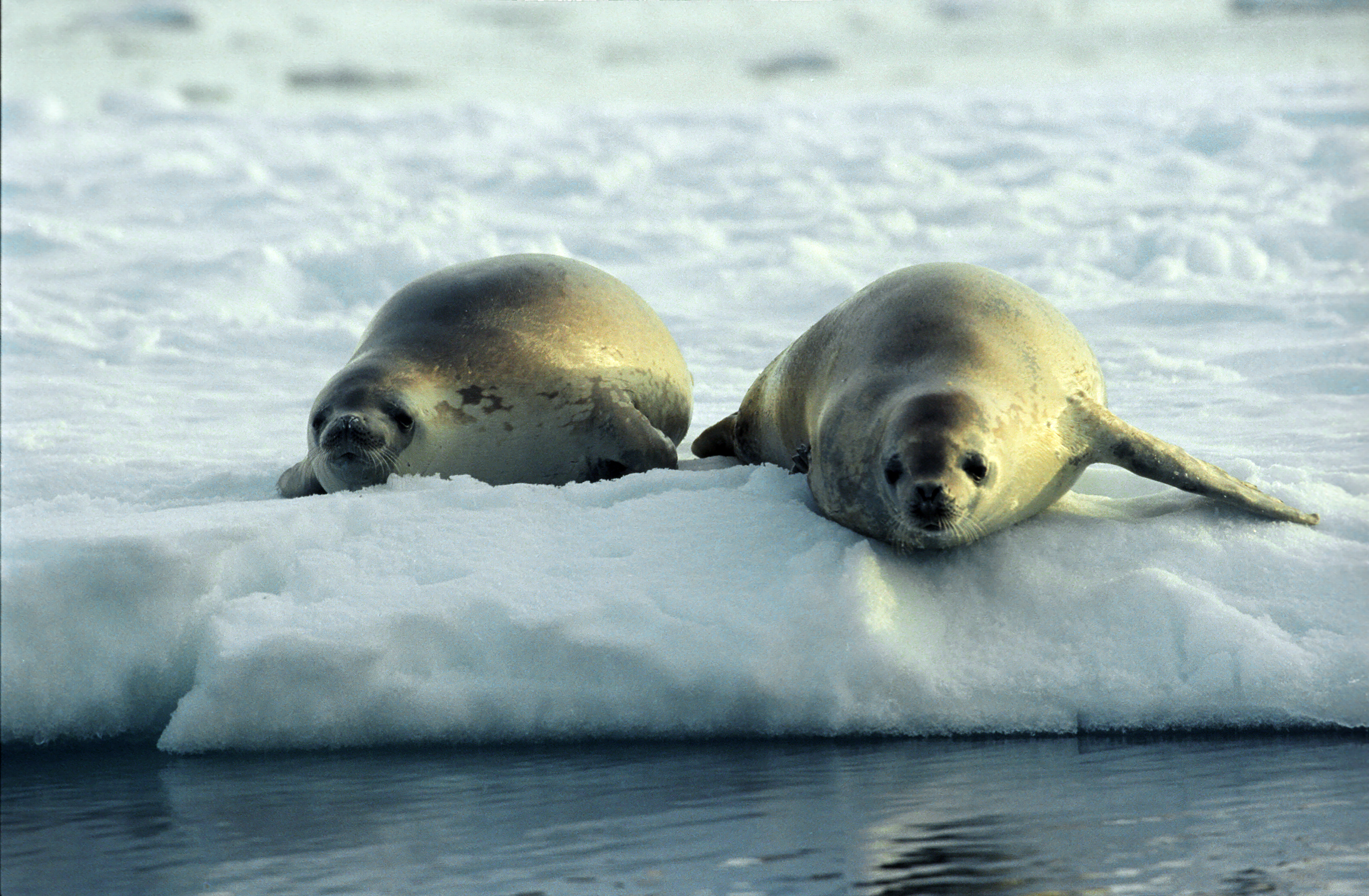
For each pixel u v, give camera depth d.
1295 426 18.27
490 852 9.12
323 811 10.14
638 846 9.11
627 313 17.73
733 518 13.76
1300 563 12.70
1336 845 8.83
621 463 16.52
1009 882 8.32
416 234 33.34
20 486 17.38
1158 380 21.53
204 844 9.54
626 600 12.23
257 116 54.47
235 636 12.02
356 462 15.16
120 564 12.65
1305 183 35.12
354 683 11.79
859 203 35.91
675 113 52.44
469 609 12.15
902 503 12.33
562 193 38.78
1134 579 12.40
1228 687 11.62
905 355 13.73
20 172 43.56
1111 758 10.85
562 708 11.80
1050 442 13.30
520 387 16.41
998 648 12.12
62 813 10.36
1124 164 38.91
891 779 10.42
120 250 33.66
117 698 12.56
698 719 11.80
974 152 41.09
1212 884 8.23
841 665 11.75
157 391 23.78
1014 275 28.88
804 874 8.52
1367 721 11.44
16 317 28.08
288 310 29.27
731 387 22.55
